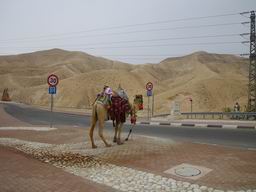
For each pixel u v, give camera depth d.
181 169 8.70
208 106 88.94
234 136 15.84
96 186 7.13
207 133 17.31
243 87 102.56
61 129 18.81
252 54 46.41
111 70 120.69
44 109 52.94
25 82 158.00
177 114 30.38
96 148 11.96
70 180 7.45
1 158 9.73
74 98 100.56
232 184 7.39
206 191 6.93
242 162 9.52
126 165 9.30
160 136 16.50
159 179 7.82
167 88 131.25
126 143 12.98
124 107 12.77
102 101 12.07
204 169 8.72
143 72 143.00
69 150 11.73
